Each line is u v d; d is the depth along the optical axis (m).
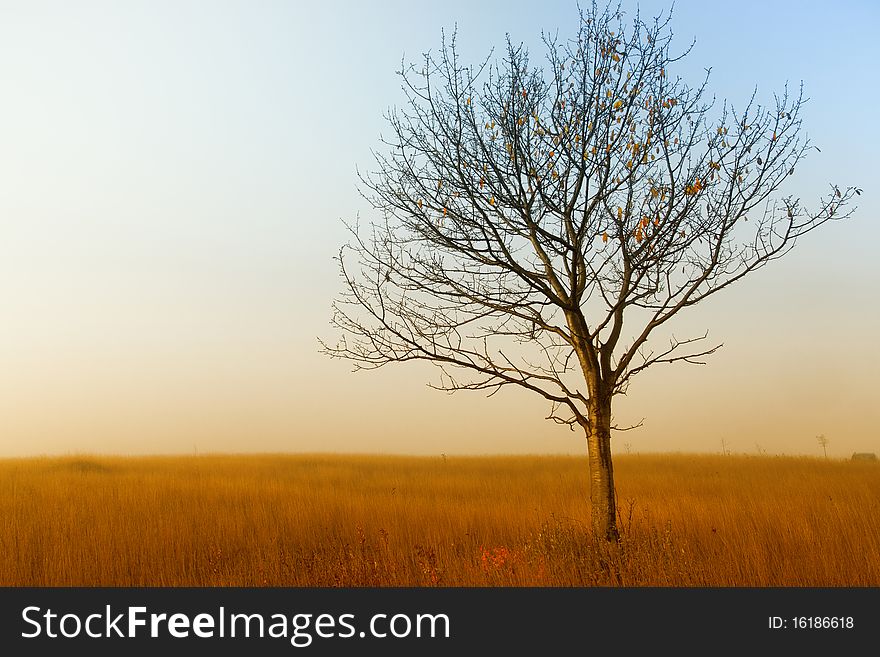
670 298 8.34
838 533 9.21
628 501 13.81
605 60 8.21
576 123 8.20
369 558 9.19
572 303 8.52
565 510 13.43
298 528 12.51
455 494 18.53
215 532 11.74
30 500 14.78
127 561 9.92
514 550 9.21
